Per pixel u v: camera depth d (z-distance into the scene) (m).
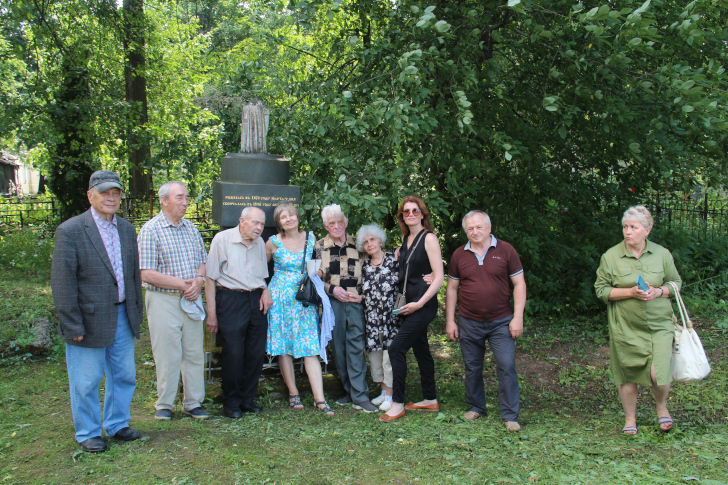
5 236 11.91
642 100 6.29
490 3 6.35
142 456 3.47
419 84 5.36
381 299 4.70
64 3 12.26
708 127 5.05
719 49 6.05
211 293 4.41
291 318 4.69
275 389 5.17
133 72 14.34
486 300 4.31
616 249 4.06
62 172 13.37
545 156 7.79
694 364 3.78
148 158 11.59
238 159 5.29
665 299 3.89
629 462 3.50
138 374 5.48
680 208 10.63
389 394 4.85
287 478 3.29
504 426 4.29
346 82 6.66
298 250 4.75
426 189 6.40
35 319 6.26
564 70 6.64
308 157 6.21
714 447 3.67
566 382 5.52
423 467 3.49
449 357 6.47
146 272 3.95
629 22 4.48
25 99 11.27
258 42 7.19
